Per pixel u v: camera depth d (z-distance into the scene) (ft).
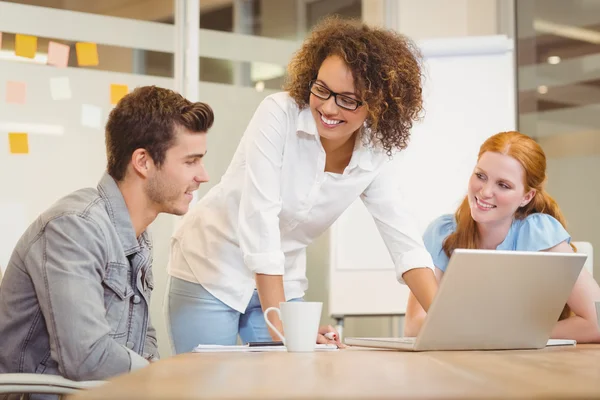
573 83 13.29
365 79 5.62
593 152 12.87
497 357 3.84
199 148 5.57
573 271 4.66
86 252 4.96
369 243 12.59
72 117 11.89
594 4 12.92
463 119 12.74
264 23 13.37
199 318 6.89
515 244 7.50
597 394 1.99
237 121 13.06
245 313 7.26
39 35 11.73
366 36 5.74
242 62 13.16
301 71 5.97
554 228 7.34
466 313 4.44
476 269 4.33
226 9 13.10
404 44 6.00
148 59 12.47
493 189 7.38
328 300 13.46
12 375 4.17
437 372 2.83
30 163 11.60
